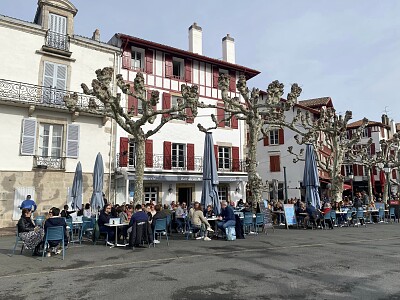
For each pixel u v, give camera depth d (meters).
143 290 5.34
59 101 18.25
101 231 10.47
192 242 10.99
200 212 11.69
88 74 19.83
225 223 11.52
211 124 24.91
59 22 19.47
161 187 21.92
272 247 9.75
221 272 6.53
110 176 19.52
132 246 9.67
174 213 14.79
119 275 6.36
